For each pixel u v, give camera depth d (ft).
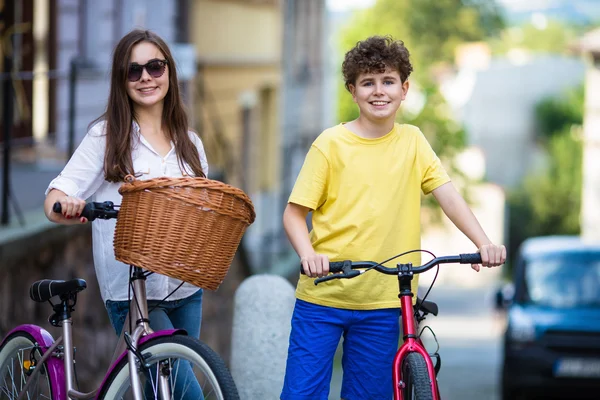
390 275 18.33
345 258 18.26
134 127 18.51
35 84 50.42
